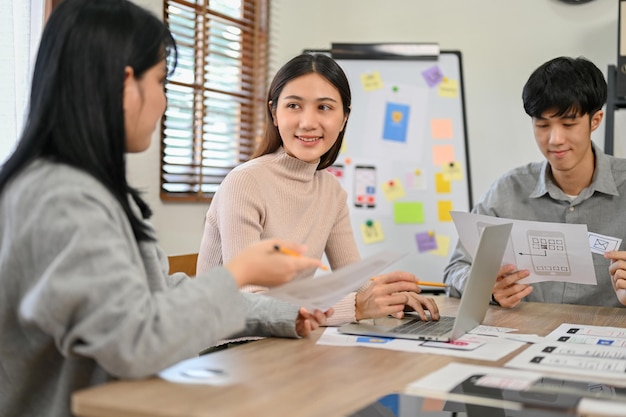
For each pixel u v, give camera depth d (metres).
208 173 3.12
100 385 1.04
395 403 0.98
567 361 1.24
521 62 3.40
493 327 1.61
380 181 3.44
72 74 1.07
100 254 1.00
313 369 1.15
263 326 1.43
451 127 3.42
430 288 3.20
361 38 3.55
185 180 2.97
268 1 3.40
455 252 2.29
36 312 0.99
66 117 1.07
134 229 1.15
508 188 2.36
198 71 3.03
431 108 3.43
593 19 3.30
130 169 2.69
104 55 1.08
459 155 3.41
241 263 1.11
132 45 1.10
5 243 1.06
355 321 1.60
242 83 3.27
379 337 1.45
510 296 1.90
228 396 0.97
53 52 1.08
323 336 1.45
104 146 1.08
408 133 3.43
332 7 3.57
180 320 1.03
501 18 3.42
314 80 1.79
